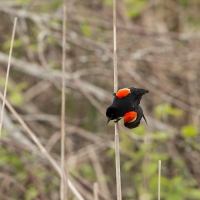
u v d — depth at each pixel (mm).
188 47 11516
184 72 12188
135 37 12008
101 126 12266
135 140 9828
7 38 12672
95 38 12172
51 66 11312
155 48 11414
